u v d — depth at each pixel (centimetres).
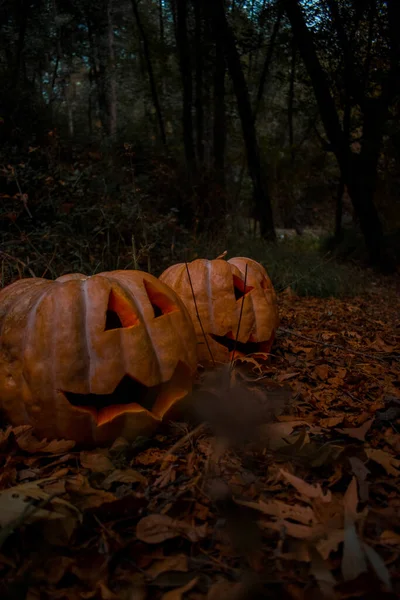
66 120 998
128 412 236
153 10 2011
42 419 230
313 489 184
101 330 231
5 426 248
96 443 237
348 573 144
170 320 257
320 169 1602
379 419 265
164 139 1318
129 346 236
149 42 1631
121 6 1956
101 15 1805
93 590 149
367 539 161
